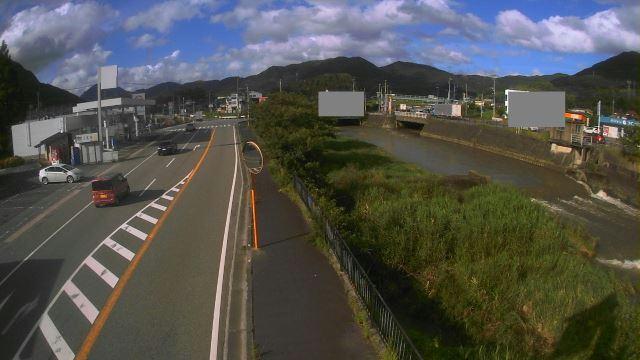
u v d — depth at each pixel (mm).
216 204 22672
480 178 31312
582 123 43188
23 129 46406
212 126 86000
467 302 12180
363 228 16344
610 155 34688
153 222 19828
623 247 21156
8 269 14672
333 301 10656
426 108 105875
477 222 17453
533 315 11711
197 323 10492
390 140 67500
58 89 102500
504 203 21125
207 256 14992
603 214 26812
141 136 64375
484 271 13547
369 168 35250
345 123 95125
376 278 13203
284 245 14758
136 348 9531
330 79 114875
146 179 31672
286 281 11883
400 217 17656
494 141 54062
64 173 31906
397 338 8000
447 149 56906
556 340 10781
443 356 9305
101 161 41562
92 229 19188
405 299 12523
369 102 120688
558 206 28641
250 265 13094
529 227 17719
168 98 183125
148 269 14086
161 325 10461
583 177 35469
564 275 13797
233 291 12023
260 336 9219
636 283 16344
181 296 11969
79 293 12508
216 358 9047
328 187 23625
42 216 22062
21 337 10281
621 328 10719
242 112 132125
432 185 26844
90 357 9273
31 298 12352
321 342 8930
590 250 20094
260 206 20156
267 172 28969
